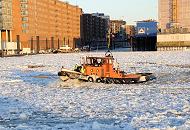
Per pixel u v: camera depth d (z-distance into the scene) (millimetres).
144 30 187625
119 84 43875
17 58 123438
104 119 24047
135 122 22703
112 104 29391
